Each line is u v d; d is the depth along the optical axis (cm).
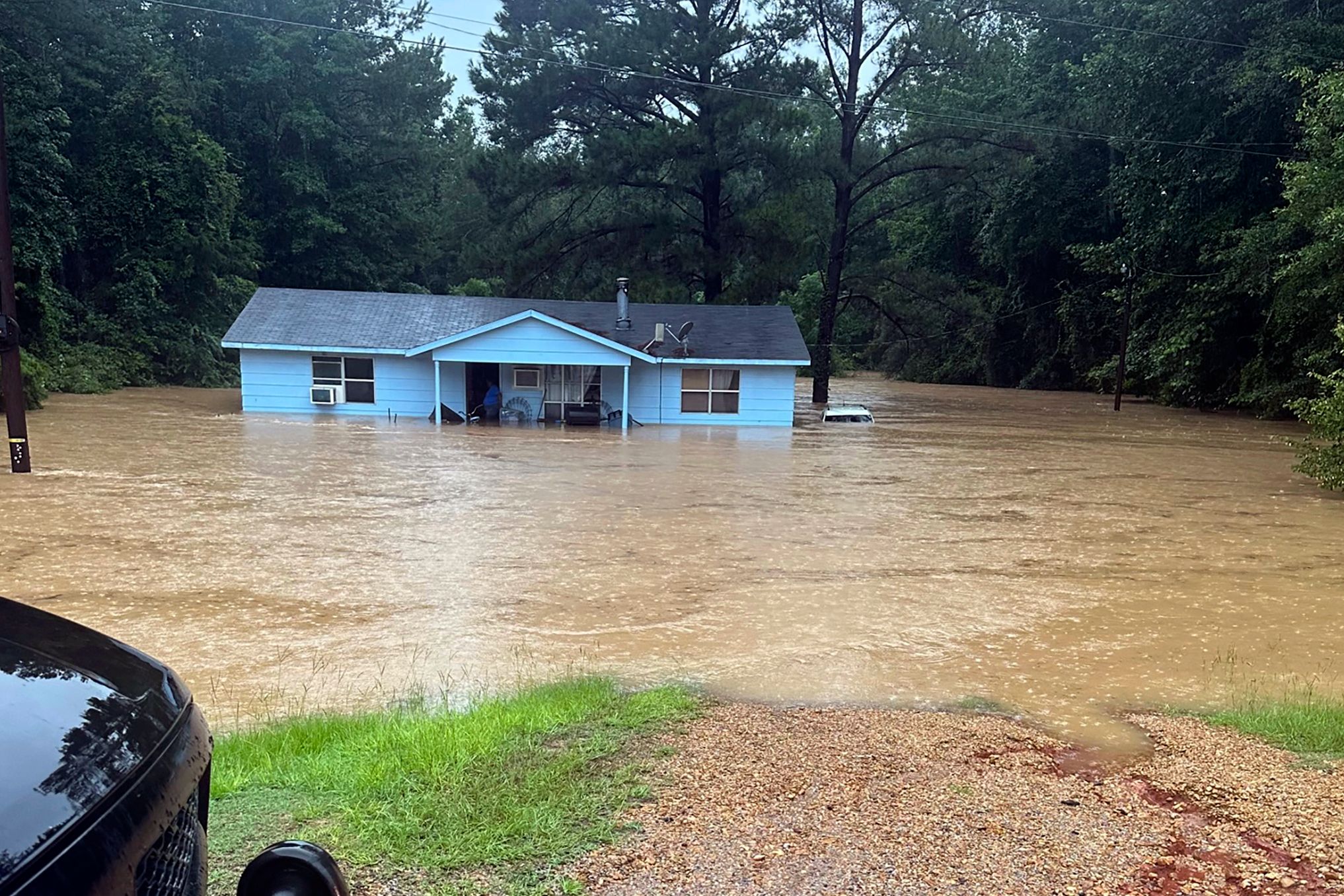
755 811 354
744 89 3291
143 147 3531
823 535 1136
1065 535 1150
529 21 3406
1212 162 2692
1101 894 296
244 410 2681
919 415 3056
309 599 820
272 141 4381
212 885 290
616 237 3553
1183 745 467
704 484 1527
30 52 3111
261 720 535
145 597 817
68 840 152
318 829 331
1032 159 3619
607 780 381
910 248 5131
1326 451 1472
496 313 2897
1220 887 302
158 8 4094
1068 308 4228
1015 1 3756
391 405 2717
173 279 3603
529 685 584
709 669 646
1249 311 2891
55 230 2959
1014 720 533
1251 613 813
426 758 398
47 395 2708
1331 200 1988
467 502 1317
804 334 5506
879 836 334
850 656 679
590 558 996
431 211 5194
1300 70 2047
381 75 4728
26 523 1113
